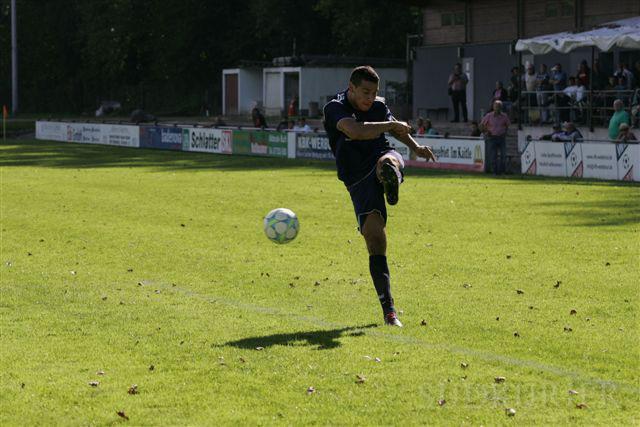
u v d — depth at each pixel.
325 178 36.53
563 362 10.41
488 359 10.54
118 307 13.57
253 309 13.35
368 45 83.56
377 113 12.16
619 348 10.96
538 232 21.03
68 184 34.47
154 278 15.88
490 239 20.03
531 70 48.94
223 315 12.98
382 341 11.38
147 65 105.31
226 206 26.92
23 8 107.69
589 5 52.53
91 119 90.69
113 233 21.39
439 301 13.73
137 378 9.97
